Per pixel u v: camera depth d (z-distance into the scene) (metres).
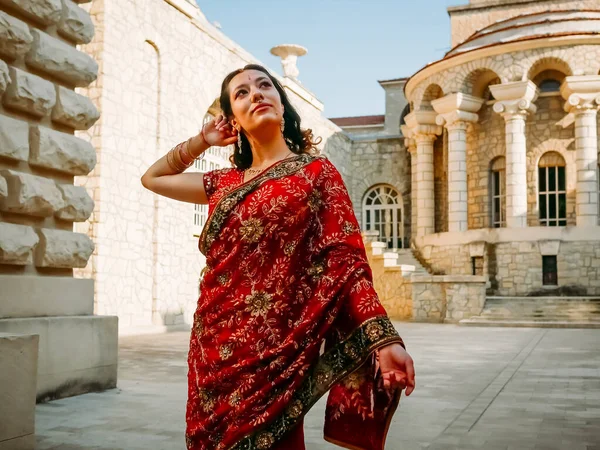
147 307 18.48
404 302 25.73
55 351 7.30
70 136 7.68
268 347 2.21
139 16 18.39
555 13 29.05
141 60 18.55
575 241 26.64
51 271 7.54
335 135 34.72
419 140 32.22
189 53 20.88
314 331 2.18
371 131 45.38
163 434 5.63
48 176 7.48
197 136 2.68
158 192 2.71
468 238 28.48
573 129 28.95
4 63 6.69
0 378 4.90
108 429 5.82
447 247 29.23
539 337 17.52
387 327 2.11
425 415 6.75
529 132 29.67
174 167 2.72
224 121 2.64
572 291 26.41
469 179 31.17
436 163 34.19
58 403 7.07
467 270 28.36
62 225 7.66
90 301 8.03
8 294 6.89
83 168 7.82
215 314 2.30
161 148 19.22
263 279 2.26
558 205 29.14
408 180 36.16
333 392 2.28
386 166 36.62
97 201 16.69
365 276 2.21
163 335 17.48
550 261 27.02
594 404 7.46
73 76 7.77
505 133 28.84
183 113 20.50
